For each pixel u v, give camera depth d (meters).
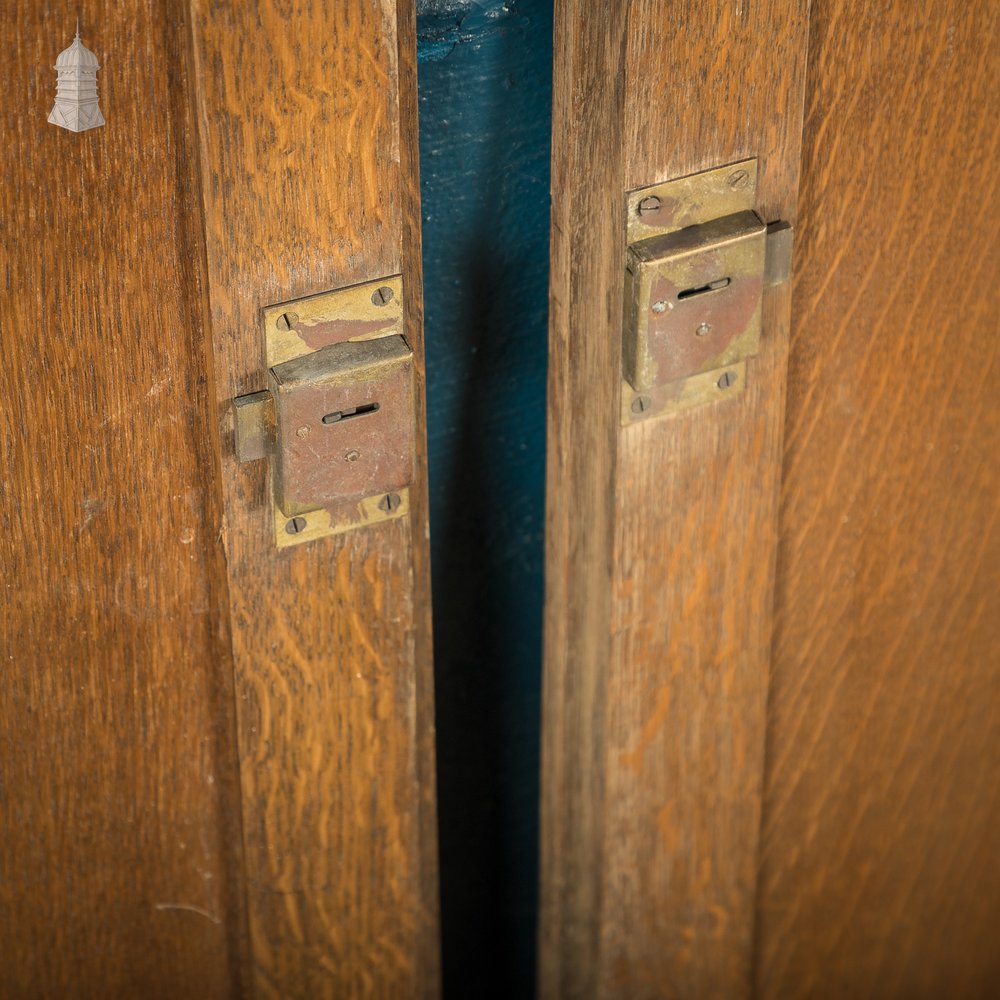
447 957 1.59
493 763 1.48
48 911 1.21
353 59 0.96
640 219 1.06
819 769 1.42
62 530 1.06
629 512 1.18
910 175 1.15
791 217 1.11
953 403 1.27
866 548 1.31
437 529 1.32
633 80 1.01
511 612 1.39
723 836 1.40
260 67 0.94
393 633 1.17
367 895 1.30
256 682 1.15
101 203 0.96
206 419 1.05
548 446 1.20
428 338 1.22
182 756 1.18
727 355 1.12
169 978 1.29
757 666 1.31
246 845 1.23
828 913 1.52
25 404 1.01
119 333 1.01
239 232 0.98
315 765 1.21
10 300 0.97
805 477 1.25
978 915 1.60
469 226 1.18
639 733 1.30
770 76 1.05
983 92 1.14
